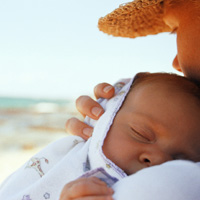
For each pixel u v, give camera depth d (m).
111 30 1.87
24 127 15.08
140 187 0.71
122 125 1.15
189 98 1.19
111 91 1.42
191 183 0.74
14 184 1.20
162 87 1.24
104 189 0.74
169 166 0.77
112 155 1.08
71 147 1.35
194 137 1.11
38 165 1.26
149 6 1.56
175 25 1.31
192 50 1.16
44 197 1.09
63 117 18.89
